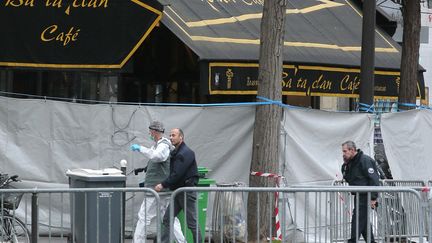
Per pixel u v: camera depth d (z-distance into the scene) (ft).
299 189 54.34
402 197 60.03
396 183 75.77
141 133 71.20
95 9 74.90
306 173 73.61
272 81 68.85
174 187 61.11
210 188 54.70
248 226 66.28
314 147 74.43
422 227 55.77
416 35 90.22
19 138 69.92
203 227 64.49
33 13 74.33
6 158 69.56
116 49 75.00
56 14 74.69
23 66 74.23
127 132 71.05
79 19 74.84
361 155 66.85
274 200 65.92
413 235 59.31
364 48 77.36
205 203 64.80
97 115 70.85
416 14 90.27
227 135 72.43
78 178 61.57
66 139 70.44
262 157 68.59
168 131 71.56
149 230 68.59
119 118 71.00
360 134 77.20
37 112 70.18
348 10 103.04
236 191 54.54
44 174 70.13
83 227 58.70
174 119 71.72
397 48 100.17
